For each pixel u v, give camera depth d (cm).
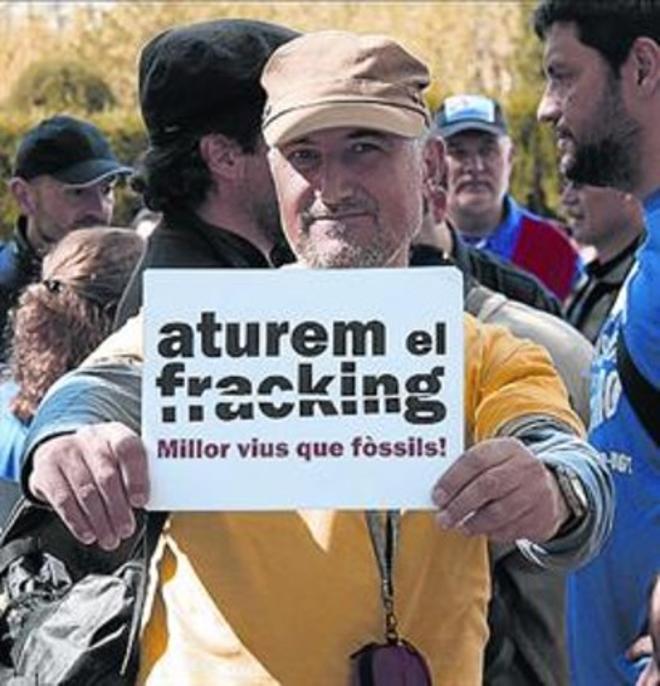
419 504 284
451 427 284
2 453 430
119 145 1877
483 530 276
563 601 399
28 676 321
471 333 317
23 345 437
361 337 286
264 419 286
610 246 712
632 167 434
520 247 951
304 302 286
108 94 2141
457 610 303
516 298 684
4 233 1227
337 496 285
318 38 313
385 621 299
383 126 305
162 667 304
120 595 319
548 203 2059
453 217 948
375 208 308
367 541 300
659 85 427
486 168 942
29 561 347
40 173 736
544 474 278
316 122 304
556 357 473
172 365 286
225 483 286
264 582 298
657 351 384
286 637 297
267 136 313
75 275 441
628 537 391
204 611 299
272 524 299
